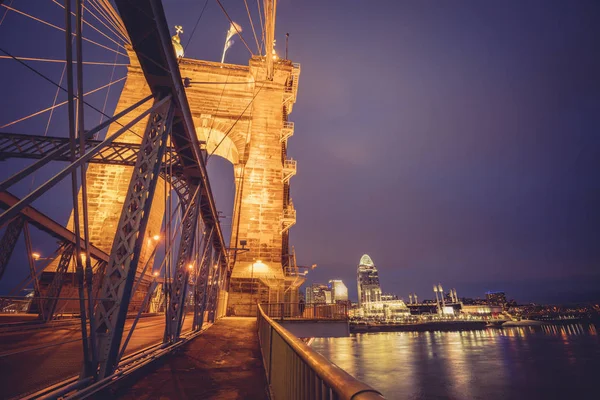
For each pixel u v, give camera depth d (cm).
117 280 636
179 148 1091
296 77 5062
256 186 3900
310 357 249
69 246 1905
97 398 568
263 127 4300
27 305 2208
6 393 557
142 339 1326
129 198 689
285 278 3384
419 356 10512
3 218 361
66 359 903
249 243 3591
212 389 647
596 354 9681
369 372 8175
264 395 613
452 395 6034
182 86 873
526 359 9350
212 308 2136
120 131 625
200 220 1562
